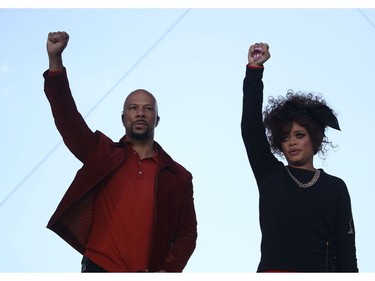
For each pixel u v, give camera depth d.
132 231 5.48
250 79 5.41
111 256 5.42
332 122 5.51
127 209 5.54
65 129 5.64
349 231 5.23
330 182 5.32
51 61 5.66
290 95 5.69
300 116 5.46
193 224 5.88
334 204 5.24
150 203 5.59
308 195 5.23
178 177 5.86
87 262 5.46
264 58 5.43
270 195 5.27
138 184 5.65
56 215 5.48
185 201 5.86
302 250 5.08
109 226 5.50
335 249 5.20
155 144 5.97
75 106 5.72
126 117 5.88
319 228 5.15
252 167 5.40
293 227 5.13
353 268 5.16
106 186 5.64
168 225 5.67
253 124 5.35
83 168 5.63
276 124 5.51
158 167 5.75
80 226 5.57
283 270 5.05
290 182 5.29
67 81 5.68
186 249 5.75
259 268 5.14
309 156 5.43
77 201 5.56
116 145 5.88
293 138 5.44
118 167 5.71
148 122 5.84
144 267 5.43
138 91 5.99
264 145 5.36
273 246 5.12
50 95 5.63
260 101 5.39
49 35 5.66
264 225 5.21
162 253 5.58
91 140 5.74
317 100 5.63
